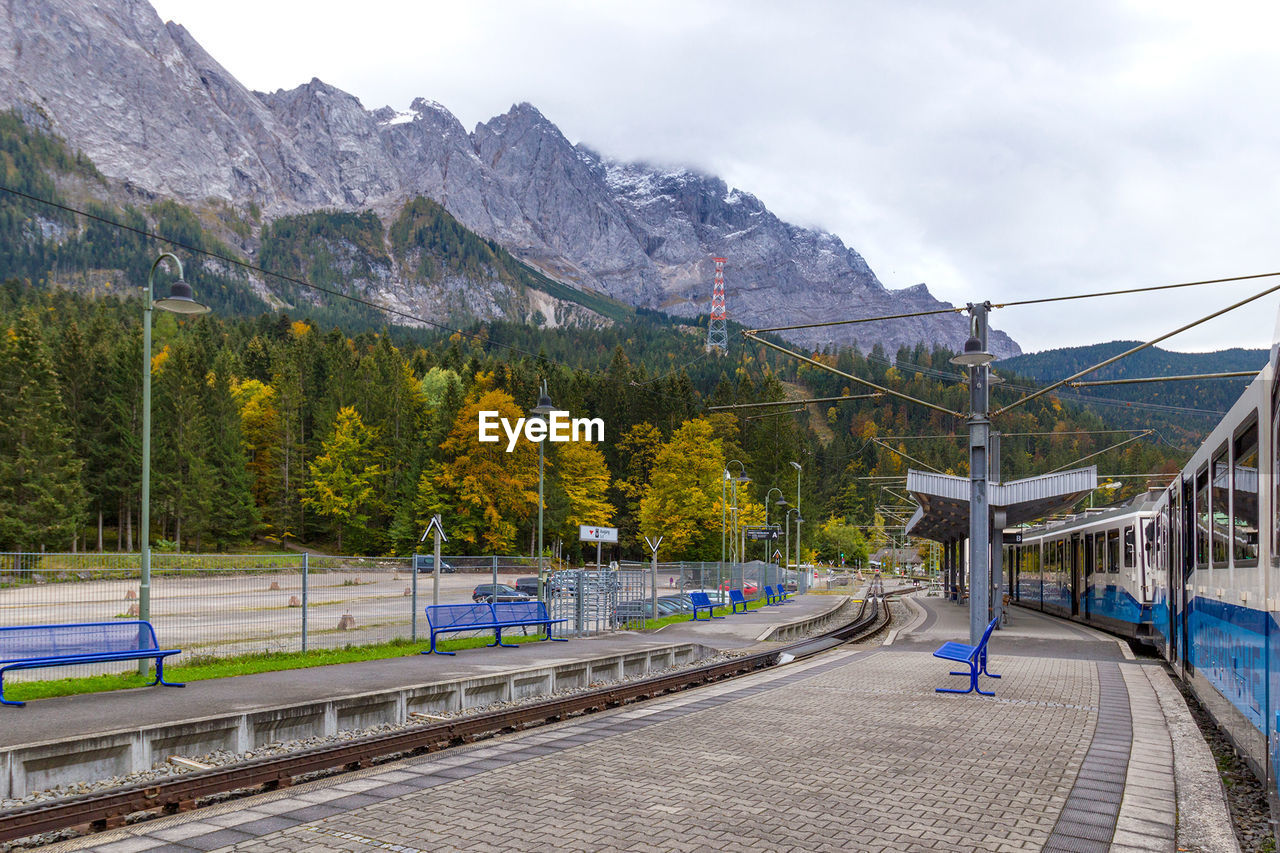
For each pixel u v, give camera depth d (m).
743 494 87.62
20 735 10.42
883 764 9.84
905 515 101.25
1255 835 8.02
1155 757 10.25
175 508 85.56
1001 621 31.16
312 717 12.27
